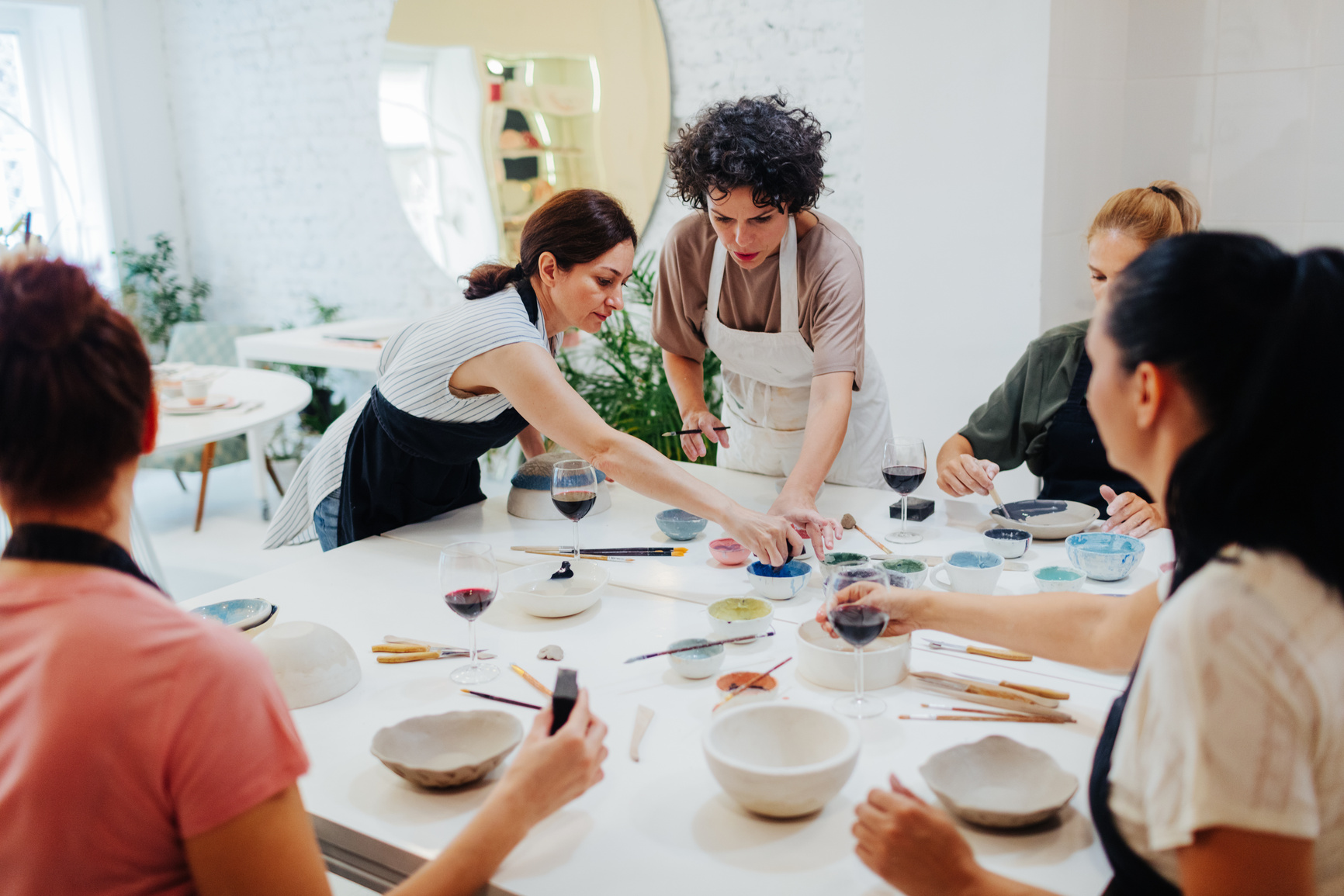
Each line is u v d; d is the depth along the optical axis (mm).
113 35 5551
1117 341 789
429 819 1045
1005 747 1063
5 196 5633
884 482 2529
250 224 5715
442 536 1983
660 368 3998
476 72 4637
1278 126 2918
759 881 934
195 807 762
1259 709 700
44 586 786
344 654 1337
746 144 1841
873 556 1731
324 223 5422
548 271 1827
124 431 795
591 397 4047
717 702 1270
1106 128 3096
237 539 4344
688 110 4133
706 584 1676
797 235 2137
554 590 1644
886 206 3096
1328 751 720
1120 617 1169
